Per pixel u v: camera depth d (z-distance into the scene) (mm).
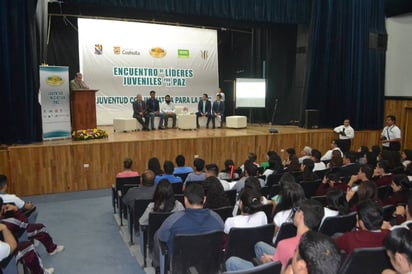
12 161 6188
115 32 10469
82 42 10086
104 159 6871
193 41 11516
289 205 2928
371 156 5719
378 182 4664
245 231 2605
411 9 9641
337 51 9977
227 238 2664
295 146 9047
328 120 10211
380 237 2277
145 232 3369
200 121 10344
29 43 6805
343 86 10156
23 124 6723
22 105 6707
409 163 5270
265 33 12148
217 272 2609
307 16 9922
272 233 2717
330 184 4355
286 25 11312
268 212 3420
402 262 1628
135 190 3986
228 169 5617
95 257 3826
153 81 11023
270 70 11977
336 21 9883
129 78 10695
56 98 7059
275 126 10844
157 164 5012
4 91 6555
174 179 4480
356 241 2299
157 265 3023
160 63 11078
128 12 10414
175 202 3277
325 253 1281
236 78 11812
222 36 12562
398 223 3303
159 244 2738
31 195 6355
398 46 10320
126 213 4699
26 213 3568
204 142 7898
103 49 10344
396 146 7902
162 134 8430
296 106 11211
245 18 9141
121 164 7047
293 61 11570
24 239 3137
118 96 10594
